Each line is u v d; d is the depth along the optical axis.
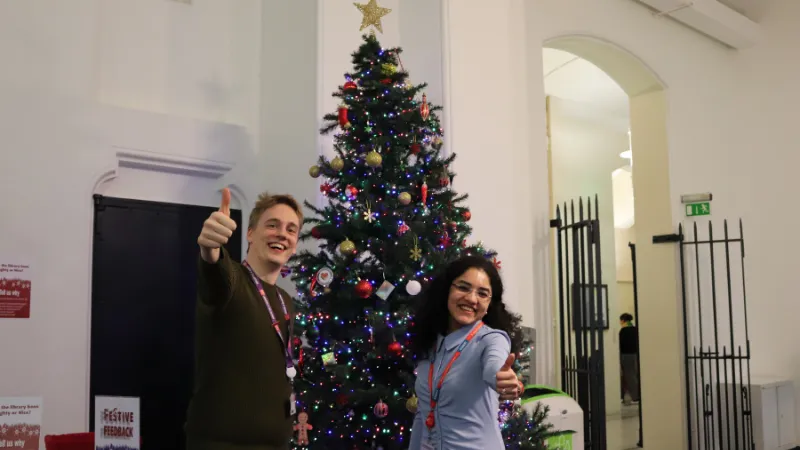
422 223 3.38
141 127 4.47
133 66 4.55
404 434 3.30
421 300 2.60
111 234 4.38
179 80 4.75
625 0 6.99
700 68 7.80
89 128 4.22
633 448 7.21
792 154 8.02
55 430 3.92
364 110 3.57
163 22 4.72
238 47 5.09
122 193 4.47
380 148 3.50
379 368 3.38
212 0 4.98
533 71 6.00
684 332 7.05
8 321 3.83
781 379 7.54
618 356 8.88
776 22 8.19
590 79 8.59
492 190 5.08
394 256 3.34
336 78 4.71
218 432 2.05
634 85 7.49
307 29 4.77
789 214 8.01
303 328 3.41
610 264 8.89
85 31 4.25
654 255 7.33
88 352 4.11
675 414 7.02
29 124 3.98
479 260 2.53
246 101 5.08
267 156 5.04
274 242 2.31
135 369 4.39
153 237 4.56
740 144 8.18
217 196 4.89
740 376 6.90
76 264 4.08
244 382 2.10
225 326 2.11
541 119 6.01
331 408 3.31
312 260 3.50
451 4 5.01
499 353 2.22
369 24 4.97
